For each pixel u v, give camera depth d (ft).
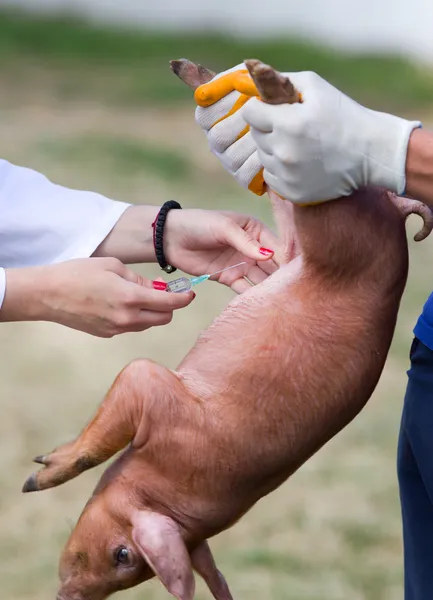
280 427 11.41
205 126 12.13
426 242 41.68
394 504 23.04
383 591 20.03
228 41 78.18
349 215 11.37
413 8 82.07
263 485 11.66
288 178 10.57
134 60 73.46
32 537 21.66
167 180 46.96
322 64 73.26
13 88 63.36
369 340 11.64
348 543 21.58
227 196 45.37
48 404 27.20
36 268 12.41
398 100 66.59
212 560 12.01
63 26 77.71
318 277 11.70
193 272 13.69
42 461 11.64
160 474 11.39
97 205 14.19
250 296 12.01
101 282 12.19
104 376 29.04
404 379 28.91
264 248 12.99
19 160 47.93
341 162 10.48
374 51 80.74
